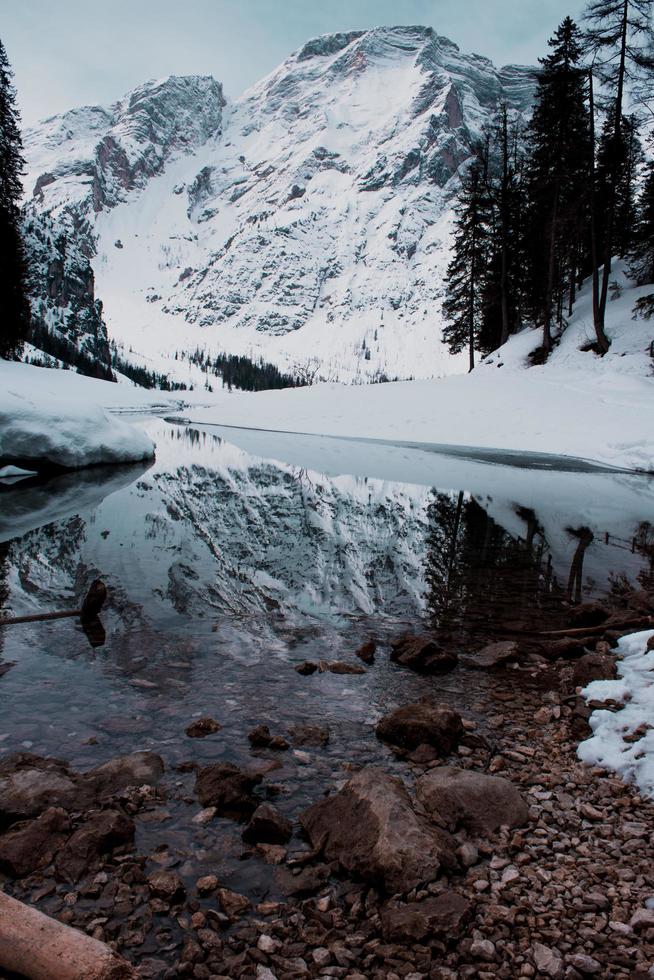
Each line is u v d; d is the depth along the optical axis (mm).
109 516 12672
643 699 5023
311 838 3434
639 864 3268
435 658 5859
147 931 2779
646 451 19797
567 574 9156
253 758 4230
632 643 6211
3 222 44531
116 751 4254
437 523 12570
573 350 32094
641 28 26672
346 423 32500
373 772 3758
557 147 33250
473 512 13641
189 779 3961
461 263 43844
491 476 18609
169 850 3314
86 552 9797
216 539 10867
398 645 6262
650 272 35594
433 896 2992
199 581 8453
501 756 4375
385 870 3088
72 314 162875
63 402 21844
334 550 10336
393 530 11914
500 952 2713
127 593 7891
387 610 7559
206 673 5598
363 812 3445
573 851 3383
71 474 19438
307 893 3064
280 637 6590
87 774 3906
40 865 3160
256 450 25422
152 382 182375
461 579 8883
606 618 7078
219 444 28109
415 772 4145
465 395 32062
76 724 4598
